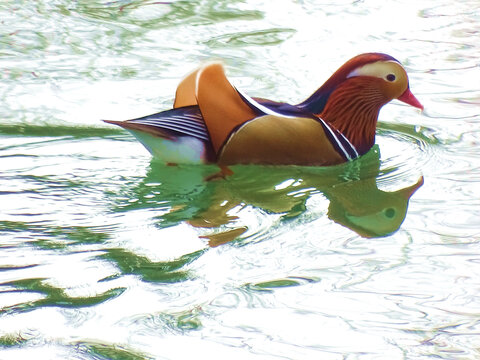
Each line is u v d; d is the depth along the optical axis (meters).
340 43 15.01
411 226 9.72
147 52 14.66
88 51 14.66
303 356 7.28
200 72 10.91
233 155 11.03
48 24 15.79
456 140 12.15
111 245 9.06
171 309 7.92
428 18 16.25
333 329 7.68
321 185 10.95
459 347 7.42
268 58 14.40
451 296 8.23
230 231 9.51
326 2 17.17
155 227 9.52
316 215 9.99
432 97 13.41
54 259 8.73
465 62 14.38
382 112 13.15
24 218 9.60
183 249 9.04
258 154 11.07
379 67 11.62
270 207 10.20
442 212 10.08
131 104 12.76
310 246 9.21
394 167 11.45
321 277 8.55
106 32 15.49
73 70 13.91
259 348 7.38
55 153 11.26
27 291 8.13
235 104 10.98
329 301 8.11
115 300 8.04
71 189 10.33
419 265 8.80
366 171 11.37
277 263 8.81
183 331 7.58
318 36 15.33
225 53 14.61
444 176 11.09
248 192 10.64
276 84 13.38
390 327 7.72
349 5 16.98
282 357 7.26
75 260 8.73
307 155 11.27
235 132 10.91
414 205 10.30
